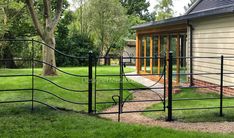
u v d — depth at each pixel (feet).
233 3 38.24
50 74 50.44
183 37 46.47
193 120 22.65
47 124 18.88
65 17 96.58
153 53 55.21
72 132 17.43
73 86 39.37
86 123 19.27
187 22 43.14
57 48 88.02
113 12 93.40
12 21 75.87
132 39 112.57
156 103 32.37
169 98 22.40
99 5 92.02
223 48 37.09
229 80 36.01
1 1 68.03
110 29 93.15
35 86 37.55
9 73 54.49
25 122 19.19
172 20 44.32
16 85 38.40
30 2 48.39
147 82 51.83
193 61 43.86
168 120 22.53
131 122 22.13
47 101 28.45
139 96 38.09
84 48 90.58
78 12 96.89
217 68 38.34
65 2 95.45
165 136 17.07
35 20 49.55
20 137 16.53
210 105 28.53
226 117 23.58
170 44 49.32
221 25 37.24
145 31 57.47
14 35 82.94
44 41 50.39
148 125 20.15
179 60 45.88
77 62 89.30
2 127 18.13
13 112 21.53
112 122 20.03
